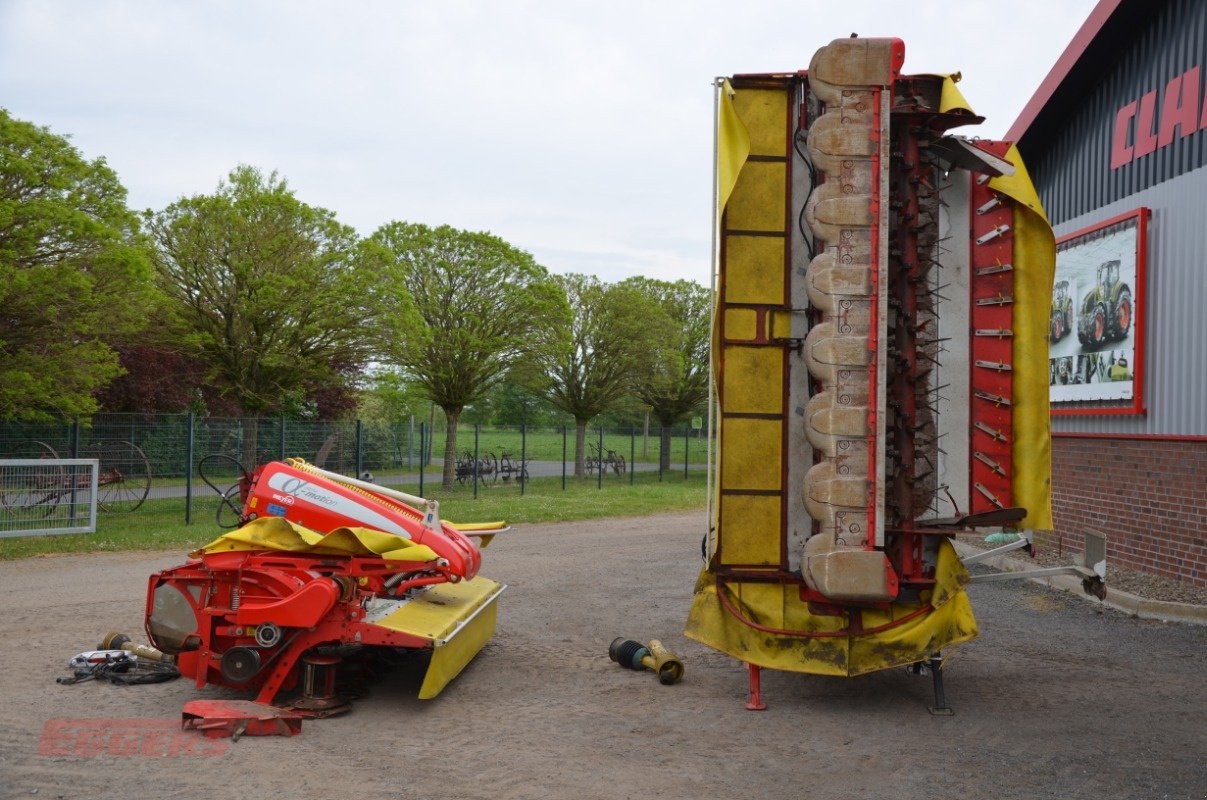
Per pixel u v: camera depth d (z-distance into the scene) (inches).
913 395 257.0
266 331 870.4
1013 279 272.1
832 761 223.3
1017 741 237.5
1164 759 224.1
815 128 245.0
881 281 242.5
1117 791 204.1
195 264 839.7
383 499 293.3
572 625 377.1
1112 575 450.0
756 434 261.6
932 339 267.3
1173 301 438.9
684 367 1560.0
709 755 227.3
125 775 209.2
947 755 227.3
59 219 639.8
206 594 270.8
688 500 1027.9
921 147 262.5
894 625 259.9
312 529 276.7
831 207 243.8
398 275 905.5
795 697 278.1
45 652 319.3
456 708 265.4
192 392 1272.1
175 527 685.9
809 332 249.6
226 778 208.4
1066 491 528.4
